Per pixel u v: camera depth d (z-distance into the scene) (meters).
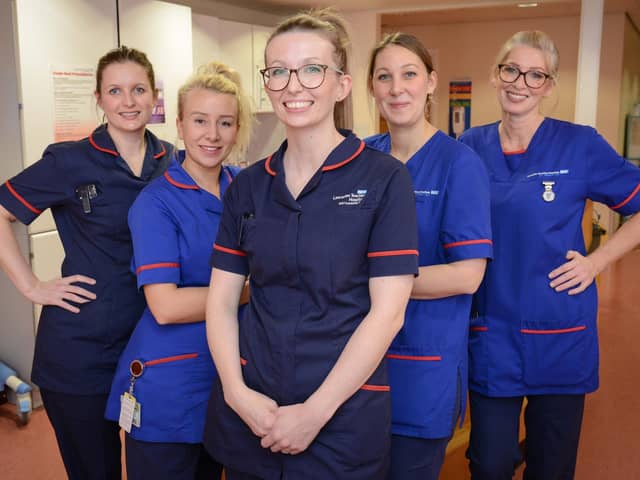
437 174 1.81
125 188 2.14
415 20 8.56
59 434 2.18
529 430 2.18
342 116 1.60
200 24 5.05
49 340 2.13
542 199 2.05
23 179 2.12
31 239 3.62
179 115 1.94
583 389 2.10
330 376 1.35
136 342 1.91
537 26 8.46
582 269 2.05
